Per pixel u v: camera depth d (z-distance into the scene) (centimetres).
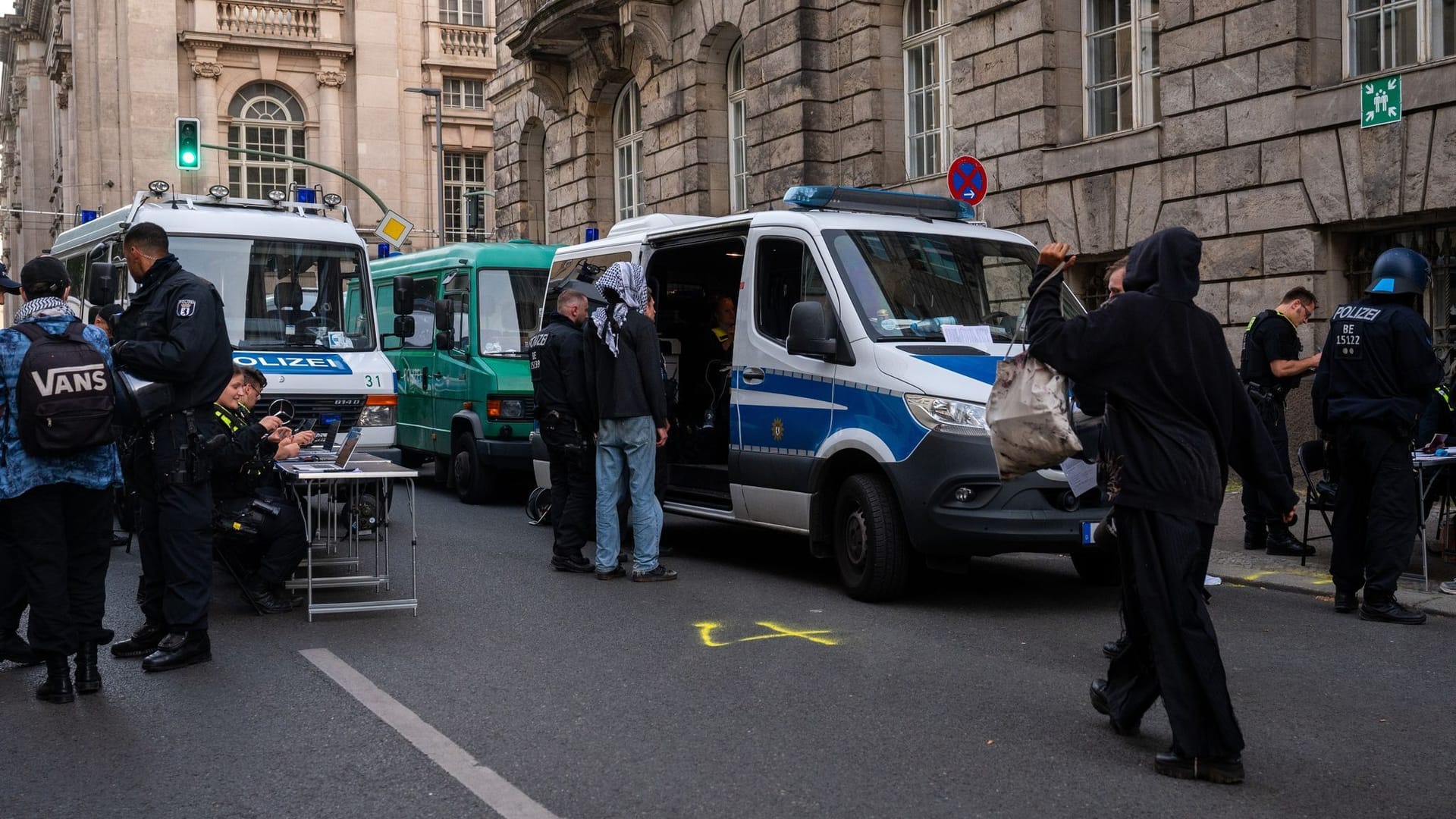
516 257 1429
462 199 4556
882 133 1814
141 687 610
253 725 544
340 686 604
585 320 918
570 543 915
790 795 451
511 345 1398
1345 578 759
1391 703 568
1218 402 473
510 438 1345
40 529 580
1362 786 459
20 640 652
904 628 723
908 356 779
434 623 742
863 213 907
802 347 797
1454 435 838
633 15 2166
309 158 4338
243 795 459
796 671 625
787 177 1908
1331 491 833
